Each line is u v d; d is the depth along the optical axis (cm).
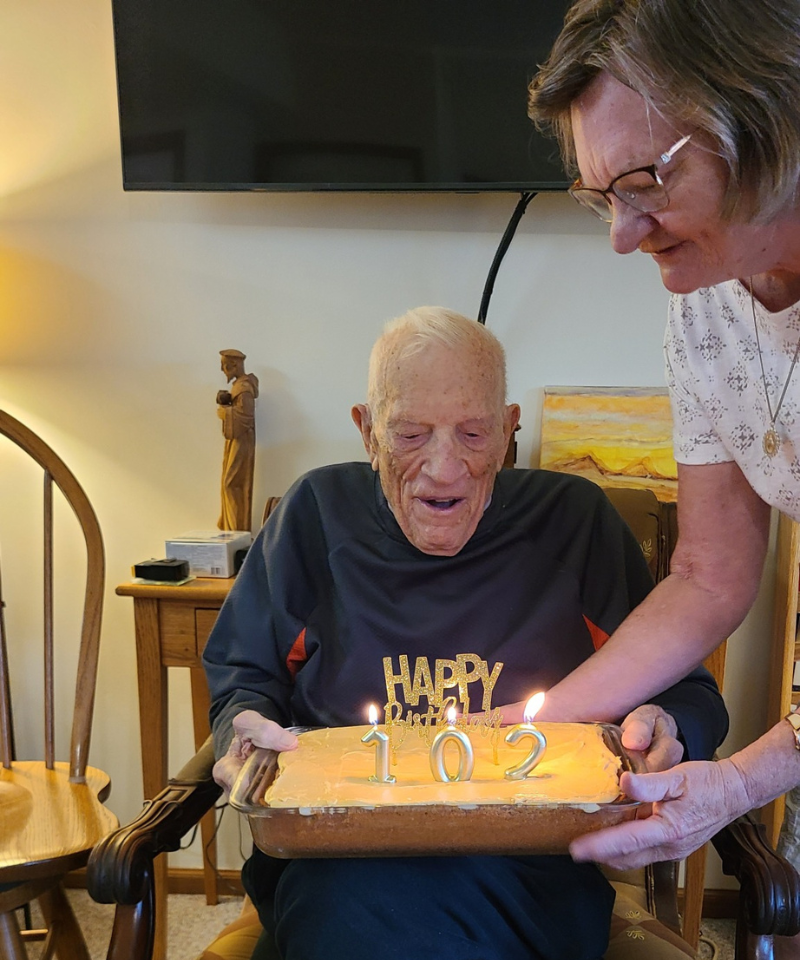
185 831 94
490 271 162
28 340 176
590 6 69
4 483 179
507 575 106
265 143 157
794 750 84
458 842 73
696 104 63
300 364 172
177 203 169
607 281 165
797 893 78
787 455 94
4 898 111
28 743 185
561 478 117
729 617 103
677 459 107
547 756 87
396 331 100
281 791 77
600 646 108
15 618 182
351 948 79
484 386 98
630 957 95
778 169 64
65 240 173
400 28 151
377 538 110
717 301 97
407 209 166
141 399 176
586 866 90
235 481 163
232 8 153
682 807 78
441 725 96
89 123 169
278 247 169
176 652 150
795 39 60
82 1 166
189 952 165
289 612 110
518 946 84
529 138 152
